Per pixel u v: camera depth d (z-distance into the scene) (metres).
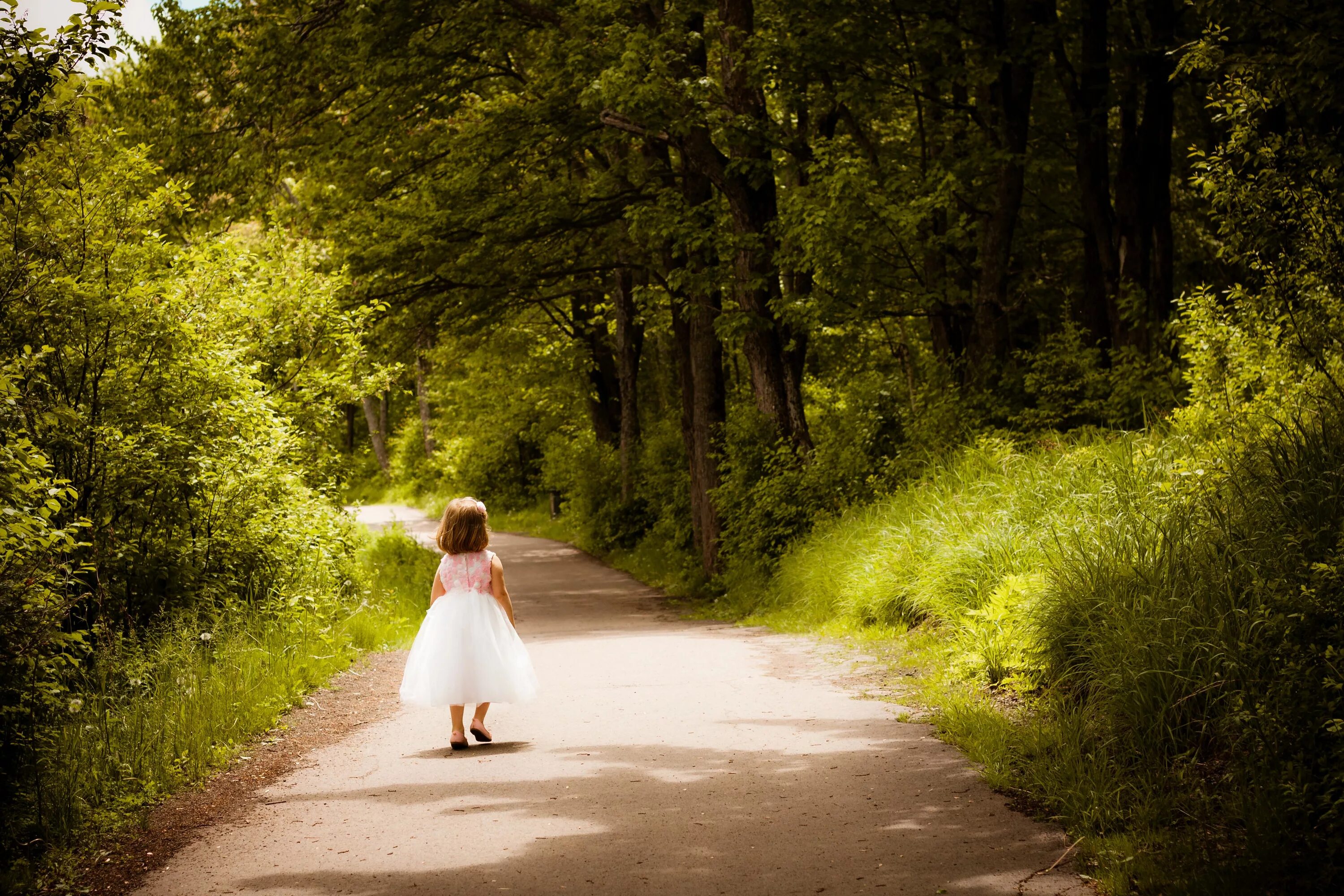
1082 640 6.66
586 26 18.31
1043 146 21.09
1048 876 4.21
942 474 13.20
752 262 18.44
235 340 12.22
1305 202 7.90
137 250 8.88
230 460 9.84
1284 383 8.46
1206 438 8.81
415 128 22.42
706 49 20.55
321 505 12.64
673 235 18.61
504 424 41.31
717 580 18.81
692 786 5.62
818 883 4.21
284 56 20.59
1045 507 9.94
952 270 18.95
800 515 16.88
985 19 17.27
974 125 18.64
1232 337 9.33
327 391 14.48
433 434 51.03
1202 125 20.94
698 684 8.77
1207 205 18.77
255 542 10.31
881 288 16.86
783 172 20.91
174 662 7.78
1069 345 15.61
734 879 4.29
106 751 5.85
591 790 5.62
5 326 7.70
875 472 16.47
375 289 20.83
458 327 23.09
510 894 4.19
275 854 4.77
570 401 37.19
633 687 8.76
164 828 5.22
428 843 4.84
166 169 20.38
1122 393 14.57
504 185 21.23
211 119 21.31
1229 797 4.71
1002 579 9.16
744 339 18.92
